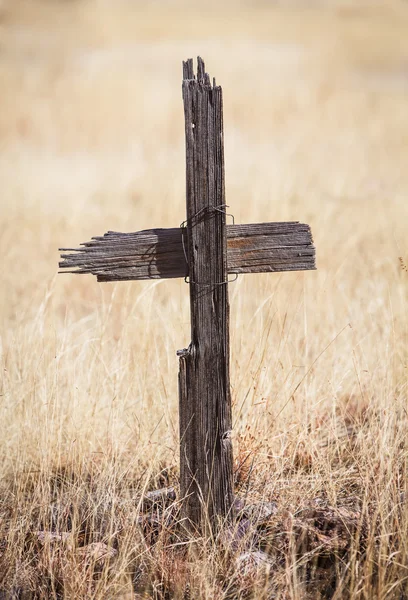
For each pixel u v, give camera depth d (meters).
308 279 9.45
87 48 45.06
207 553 4.86
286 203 13.01
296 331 7.91
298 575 4.89
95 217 15.11
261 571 4.79
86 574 4.75
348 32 51.06
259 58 40.03
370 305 8.72
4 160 20.70
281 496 5.41
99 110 26.67
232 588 4.77
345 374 6.77
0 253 12.02
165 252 4.79
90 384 6.68
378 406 6.79
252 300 8.54
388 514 4.88
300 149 21.86
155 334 7.16
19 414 6.23
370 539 4.72
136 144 22.81
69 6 54.56
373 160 20.45
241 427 6.05
